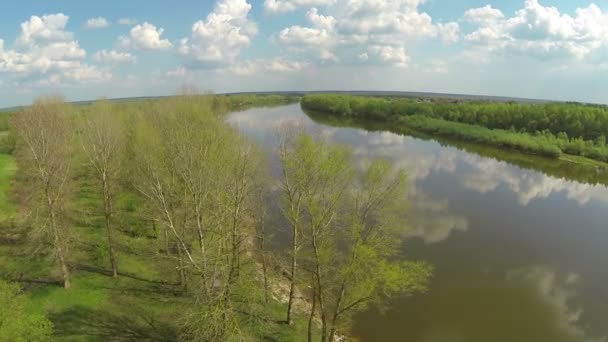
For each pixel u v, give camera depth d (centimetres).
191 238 2641
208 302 1992
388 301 2909
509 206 4909
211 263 2219
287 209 2469
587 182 6134
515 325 2719
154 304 2577
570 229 4272
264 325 2341
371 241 2133
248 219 2639
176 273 2859
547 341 2578
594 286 3219
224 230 2308
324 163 2109
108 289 2697
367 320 2703
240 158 2373
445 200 5022
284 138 2445
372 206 2181
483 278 3266
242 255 2927
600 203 5128
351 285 2116
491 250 3747
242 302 2409
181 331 2267
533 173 6525
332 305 2714
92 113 4212
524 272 3378
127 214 3609
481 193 5353
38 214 2745
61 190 2742
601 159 7350
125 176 3678
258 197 2777
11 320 1811
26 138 2695
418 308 2853
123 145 3747
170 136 2847
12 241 3272
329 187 2141
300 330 2445
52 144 2725
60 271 2844
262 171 2944
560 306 2950
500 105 10744
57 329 2295
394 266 2017
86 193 4091
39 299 2536
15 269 2864
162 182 2577
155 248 3100
